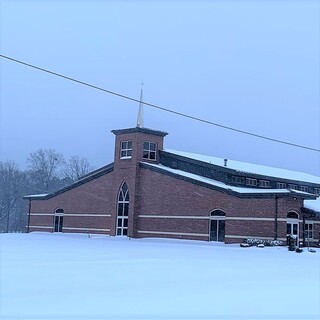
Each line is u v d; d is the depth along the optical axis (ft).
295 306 35.65
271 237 120.57
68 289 41.19
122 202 159.02
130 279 48.55
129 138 159.53
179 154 159.53
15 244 105.81
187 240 136.26
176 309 33.37
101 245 107.86
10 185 327.67
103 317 30.12
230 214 128.88
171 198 144.66
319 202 144.15
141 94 164.35
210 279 50.06
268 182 160.56
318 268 65.72
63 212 181.98
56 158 346.74
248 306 35.22
